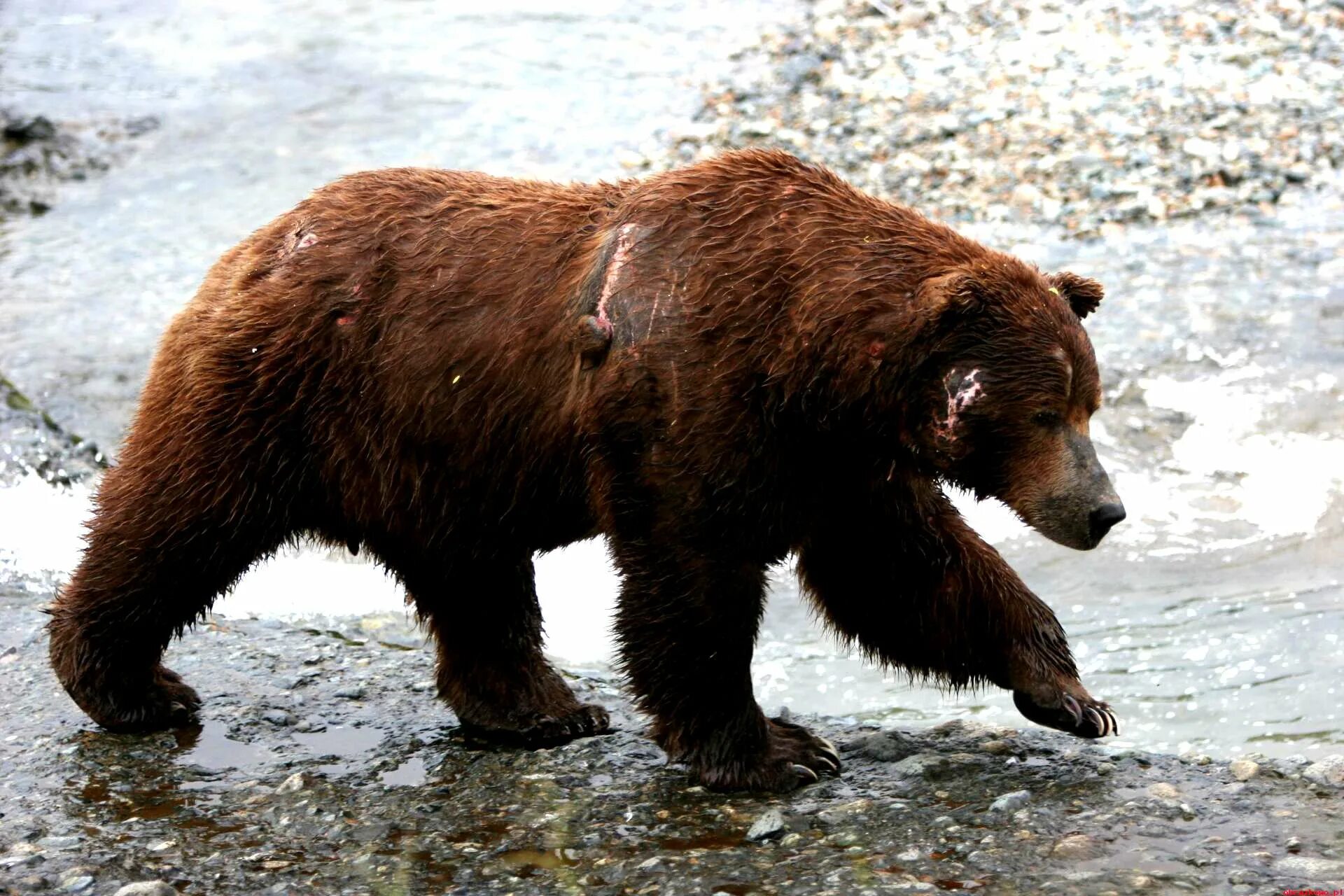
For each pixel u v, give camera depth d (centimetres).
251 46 3572
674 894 1011
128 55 3559
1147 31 2958
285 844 1119
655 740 1196
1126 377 2064
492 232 1197
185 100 3316
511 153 2930
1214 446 1916
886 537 1198
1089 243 2425
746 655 1155
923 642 1241
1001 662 1220
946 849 1041
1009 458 1073
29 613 1614
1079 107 2756
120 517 1245
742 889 1011
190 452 1220
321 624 1634
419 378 1189
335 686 1423
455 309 1184
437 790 1196
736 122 2895
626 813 1141
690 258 1111
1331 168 2553
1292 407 1967
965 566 1203
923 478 1155
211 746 1295
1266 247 2356
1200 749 1286
